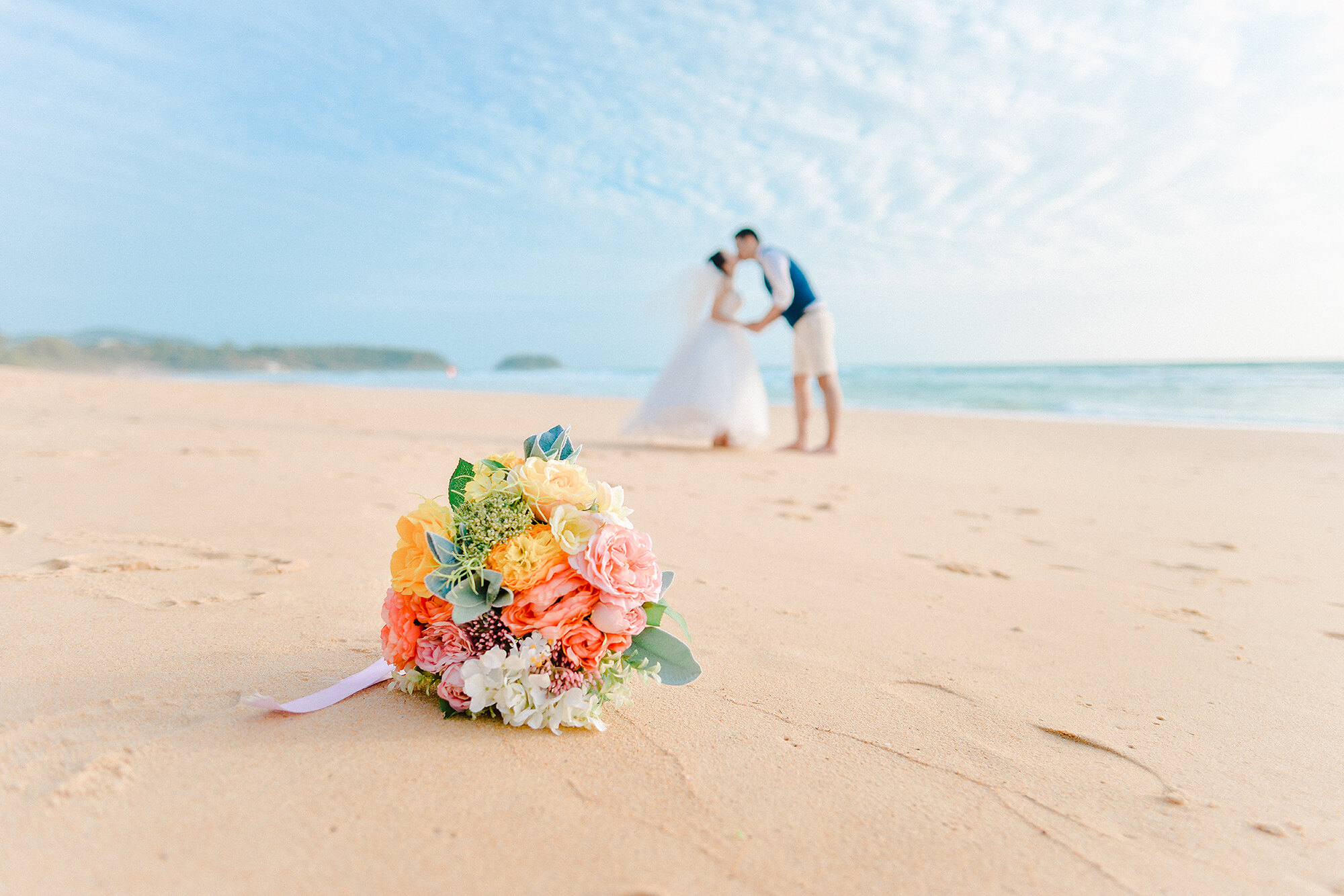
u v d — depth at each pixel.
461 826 1.11
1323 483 5.68
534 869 1.03
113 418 7.31
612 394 18.09
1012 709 1.73
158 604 2.05
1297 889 1.11
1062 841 1.21
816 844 1.14
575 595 1.43
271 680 1.60
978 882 1.08
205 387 16.69
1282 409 12.73
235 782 1.19
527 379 31.94
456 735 1.40
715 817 1.20
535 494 1.47
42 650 1.68
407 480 4.37
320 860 1.01
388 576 2.44
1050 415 12.52
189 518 3.12
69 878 0.95
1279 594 2.86
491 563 1.44
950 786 1.36
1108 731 1.64
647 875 1.03
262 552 2.66
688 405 6.84
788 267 6.70
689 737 1.48
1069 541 3.66
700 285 6.98
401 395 15.85
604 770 1.32
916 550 3.32
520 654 1.41
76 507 3.21
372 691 1.57
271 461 4.84
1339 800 1.39
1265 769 1.50
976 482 5.46
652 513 3.86
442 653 1.46
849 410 13.62
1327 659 2.16
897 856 1.13
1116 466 6.50
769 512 4.03
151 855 1.00
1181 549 3.59
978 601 2.60
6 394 10.33
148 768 1.21
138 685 1.53
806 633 2.19
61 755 1.24
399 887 0.97
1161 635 2.32
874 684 1.83
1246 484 5.61
